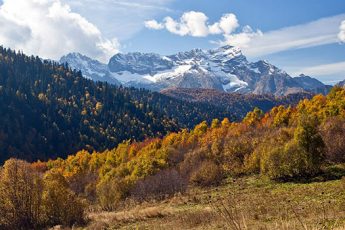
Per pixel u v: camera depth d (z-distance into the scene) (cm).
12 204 3506
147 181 5381
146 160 6975
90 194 6719
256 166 5506
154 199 4900
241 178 5378
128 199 5247
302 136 4441
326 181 3881
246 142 6669
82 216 3516
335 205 1967
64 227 3272
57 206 3497
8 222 3500
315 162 4353
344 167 4366
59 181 3694
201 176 5438
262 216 1833
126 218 2784
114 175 7694
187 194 4647
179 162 7794
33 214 3528
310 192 2903
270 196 3023
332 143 4819
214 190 4531
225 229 1405
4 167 3569
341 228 791
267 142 6069
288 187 3766
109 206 4903
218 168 5497
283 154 4556
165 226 2125
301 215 1686
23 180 3528
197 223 1970
